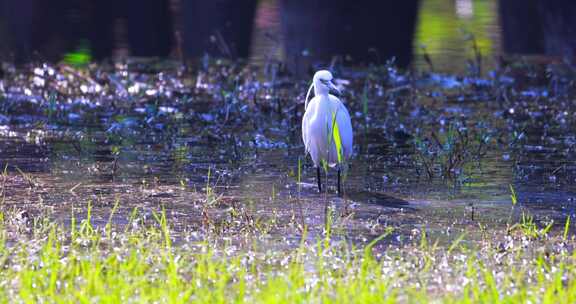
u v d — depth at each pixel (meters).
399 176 13.05
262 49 28.08
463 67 24.98
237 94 18.41
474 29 33.28
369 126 17.16
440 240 9.55
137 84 20.56
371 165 13.84
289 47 27.28
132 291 7.45
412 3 29.36
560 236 9.75
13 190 11.52
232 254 8.87
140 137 15.83
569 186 12.35
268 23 33.84
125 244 9.03
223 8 33.56
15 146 14.68
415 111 18.56
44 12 32.62
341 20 27.86
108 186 11.95
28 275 7.66
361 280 7.64
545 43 27.17
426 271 8.36
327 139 11.12
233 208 10.62
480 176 13.02
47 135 15.73
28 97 19.12
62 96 19.38
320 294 7.42
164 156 14.20
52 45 27.34
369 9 28.41
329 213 10.41
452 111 18.73
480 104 19.70
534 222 10.40
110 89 20.45
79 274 7.98
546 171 13.37
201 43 29.08
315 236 9.64
